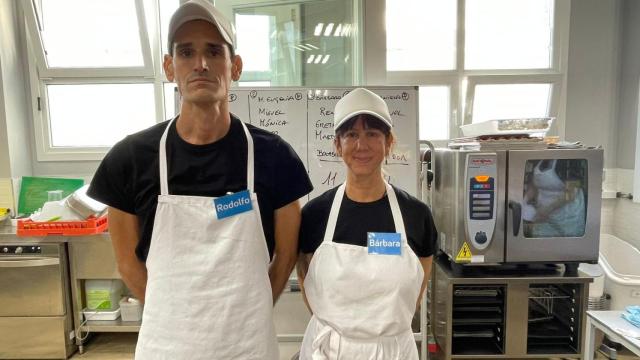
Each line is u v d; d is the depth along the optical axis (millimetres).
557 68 3113
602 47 3064
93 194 1063
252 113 1961
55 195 2951
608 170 3102
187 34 968
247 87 1956
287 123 1970
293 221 1186
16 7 3021
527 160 1961
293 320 1993
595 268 2471
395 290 1117
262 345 1047
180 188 1030
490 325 2176
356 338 1126
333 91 1976
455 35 3117
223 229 1026
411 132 2002
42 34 3111
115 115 3312
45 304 2574
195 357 998
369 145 1141
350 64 2498
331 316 1137
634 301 2377
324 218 1230
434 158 2195
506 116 3248
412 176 2002
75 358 2637
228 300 1008
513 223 1985
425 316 1966
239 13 2549
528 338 2115
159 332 1011
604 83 3084
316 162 1977
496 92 3213
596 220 2016
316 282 1178
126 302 2750
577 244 2018
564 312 2184
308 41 2561
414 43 3145
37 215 2596
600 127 3117
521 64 3197
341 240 1184
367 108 1139
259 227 1056
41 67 3117
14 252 2523
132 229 1115
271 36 2584
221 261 1009
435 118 3248
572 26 3059
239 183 1054
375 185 1198
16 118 3006
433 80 3139
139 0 3031
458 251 2006
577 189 2021
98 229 2586
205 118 1004
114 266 2645
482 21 3137
